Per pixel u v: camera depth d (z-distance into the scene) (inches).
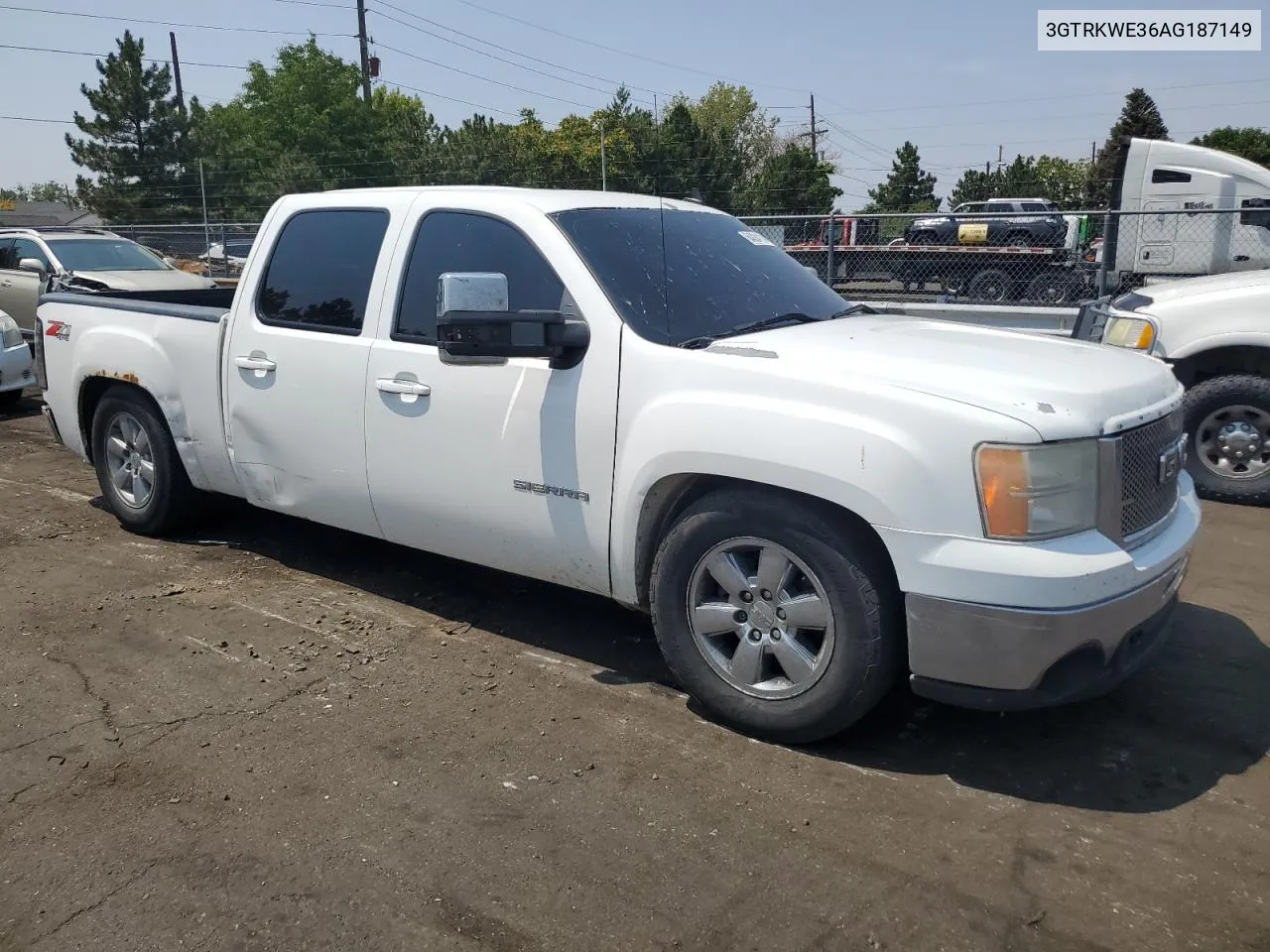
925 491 121.1
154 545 224.5
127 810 124.7
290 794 128.1
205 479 208.8
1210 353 263.1
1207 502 265.7
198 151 1883.6
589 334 148.3
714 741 141.0
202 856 116.0
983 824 121.8
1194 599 195.5
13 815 123.8
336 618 184.4
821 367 132.0
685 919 105.4
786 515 131.3
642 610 154.1
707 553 139.8
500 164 2006.6
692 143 2050.9
